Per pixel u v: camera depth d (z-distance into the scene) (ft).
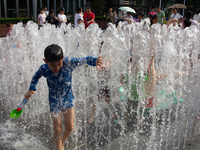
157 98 9.23
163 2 85.05
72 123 7.70
